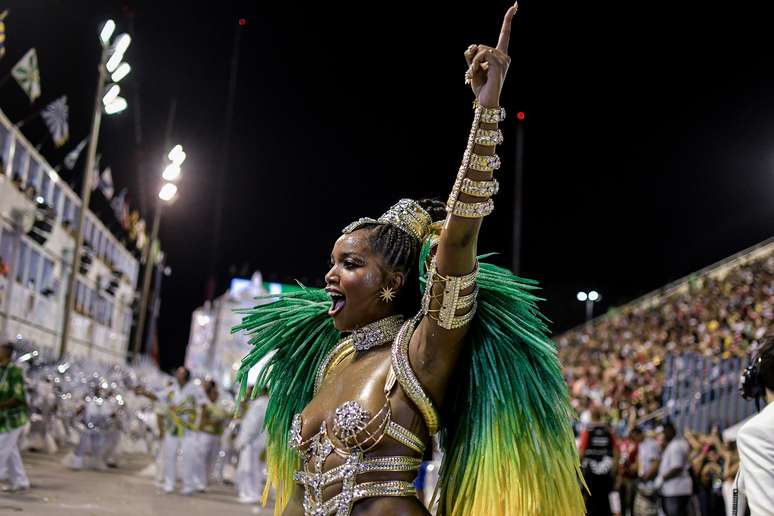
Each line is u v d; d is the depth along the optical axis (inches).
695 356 612.4
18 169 849.5
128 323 1621.6
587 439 358.0
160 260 1466.5
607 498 351.3
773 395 115.0
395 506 80.0
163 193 746.2
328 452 83.0
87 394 620.1
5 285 799.1
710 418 541.6
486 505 80.0
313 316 102.1
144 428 774.5
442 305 80.2
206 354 1352.1
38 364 663.8
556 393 85.0
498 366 83.9
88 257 1144.8
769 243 1055.6
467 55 81.8
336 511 80.5
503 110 77.4
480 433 82.5
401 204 94.1
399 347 84.4
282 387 102.7
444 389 84.4
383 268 89.6
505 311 85.2
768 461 94.6
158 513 363.6
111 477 514.3
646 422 586.6
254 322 103.7
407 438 82.2
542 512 81.4
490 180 77.5
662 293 1177.4
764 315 711.1
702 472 391.9
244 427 470.9
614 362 863.7
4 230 796.6
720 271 1084.5
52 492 386.3
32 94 660.1
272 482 103.4
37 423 614.9
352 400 83.8
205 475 498.0
